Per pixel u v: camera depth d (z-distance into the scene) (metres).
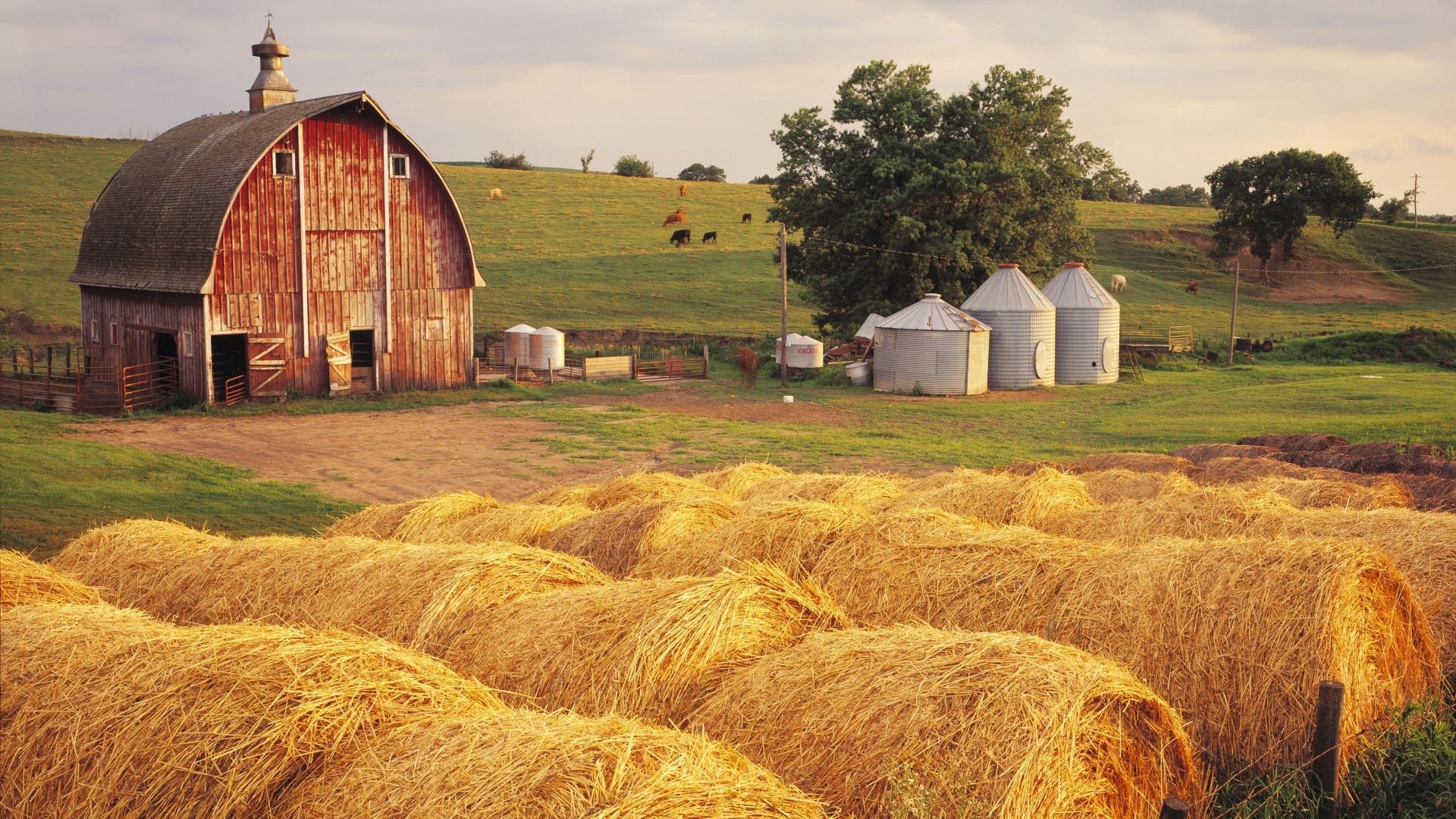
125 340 36.56
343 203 35.97
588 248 87.19
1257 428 30.02
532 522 11.22
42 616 5.99
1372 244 114.31
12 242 69.75
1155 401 40.00
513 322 62.62
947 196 52.72
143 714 4.95
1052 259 56.09
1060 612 7.53
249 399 34.34
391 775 4.42
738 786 4.16
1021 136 54.31
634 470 24.36
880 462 25.70
